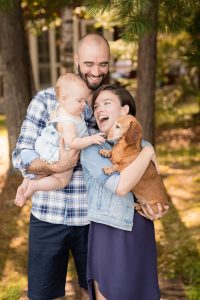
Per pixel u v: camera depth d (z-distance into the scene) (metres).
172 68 13.64
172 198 6.96
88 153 2.75
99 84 3.07
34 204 3.15
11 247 5.50
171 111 11.63
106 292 2.82
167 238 5.61
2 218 6.29
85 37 3.05
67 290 4.43
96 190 2.79
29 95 7.52
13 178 7.49
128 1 3.17
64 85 2.79
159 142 10.38
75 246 3.20
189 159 9.01
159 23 3.70
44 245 3.15
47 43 18.33
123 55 9.89
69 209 3.09
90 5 3.28
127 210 2.78
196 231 5.76
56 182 2.94
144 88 7.45
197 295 4.25
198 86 11.81
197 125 10.75
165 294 4.32
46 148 2.88
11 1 3.97
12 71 7.30
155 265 2.93
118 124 2.67
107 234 2.81
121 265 2.79
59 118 2.81
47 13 7.62
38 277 3.20
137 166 2.63
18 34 7.28
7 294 4.38
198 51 5.62
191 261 4.93
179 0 3.51
